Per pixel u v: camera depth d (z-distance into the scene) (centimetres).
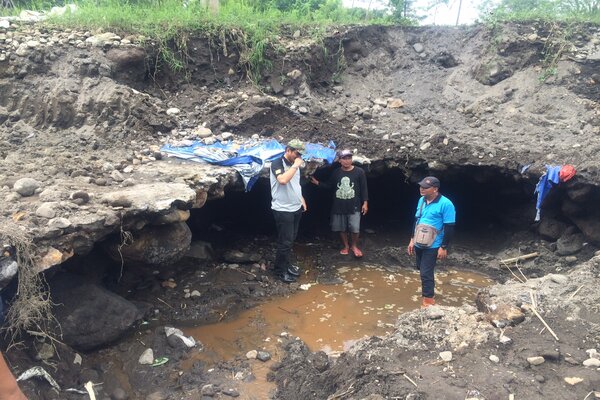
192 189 515
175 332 485
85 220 398
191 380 425
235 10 911
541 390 344
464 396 338
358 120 811
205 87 802
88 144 637
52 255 375
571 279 480
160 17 816
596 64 818
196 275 615
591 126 752
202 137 686
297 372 429
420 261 557
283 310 564
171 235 484
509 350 390
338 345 496
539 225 699
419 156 710
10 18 772
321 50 888
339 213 684
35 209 408
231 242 725
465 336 409
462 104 855
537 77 847
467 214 814
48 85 688
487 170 693
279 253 624
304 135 736
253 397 407
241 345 489
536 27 890
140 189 487
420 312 452
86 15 784
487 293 483
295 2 1100
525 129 776
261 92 801
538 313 433
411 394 337
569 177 621
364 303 588
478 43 920
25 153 594
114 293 492
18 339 383
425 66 938
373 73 934
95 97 680
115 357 448
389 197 833
